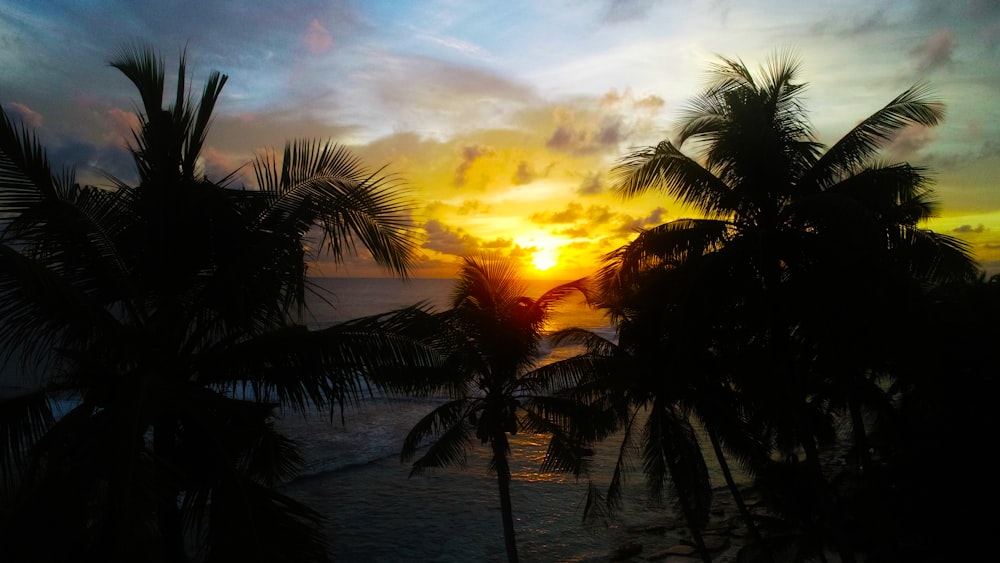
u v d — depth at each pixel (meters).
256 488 6.61
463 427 13.91
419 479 22.55
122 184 7.11
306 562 6.36
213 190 7.00
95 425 5.98
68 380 6.81
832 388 14.39
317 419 30.47
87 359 6.61
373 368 7.36
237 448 7.05
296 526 6.54
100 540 5.25
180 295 7.32
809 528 13.36
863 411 15.48
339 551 16.47
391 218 7.16
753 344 12.57
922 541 10.93
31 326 6.36
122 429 5.58
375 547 16.75
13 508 5.67
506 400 13.61
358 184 7.14
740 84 11.45
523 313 13.28
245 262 6.93
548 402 13.30
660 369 12.91
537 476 23.36
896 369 12.16
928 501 10.92
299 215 7.07
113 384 6.63
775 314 11.26
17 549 5.26
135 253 7.05
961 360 11.05
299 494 20.77
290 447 9.62
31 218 6.13
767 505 15.05
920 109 10.24
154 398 6.03
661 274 12.04
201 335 7.40
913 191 10.80
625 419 15.48
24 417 6.45
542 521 18.77
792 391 11.66
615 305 13.98
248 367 7.22
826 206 9.28
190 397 6.58
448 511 19.50
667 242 11.41
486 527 18.27
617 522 18.67
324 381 7.11
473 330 12.91
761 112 10.74
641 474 23.56
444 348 7.61
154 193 6.92
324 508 19.56
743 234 11.48
